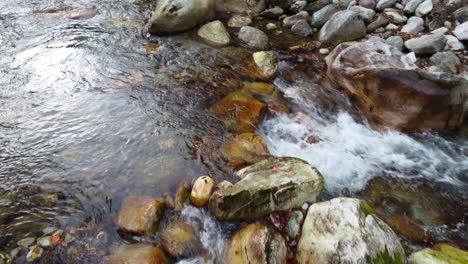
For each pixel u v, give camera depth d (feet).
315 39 12.13
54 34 11.59
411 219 6.01
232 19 13.25
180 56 10.74
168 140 7.36
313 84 9.78
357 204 5.24
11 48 10.54
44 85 8.94
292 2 13.85
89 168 6.54
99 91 8.84
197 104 8.55
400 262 4.79
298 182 5.62
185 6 11.85
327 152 7.56
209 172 6.59
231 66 10.34
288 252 5.08
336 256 4.52
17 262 4.83
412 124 8.05
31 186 6.08
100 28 12.22
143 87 9.12
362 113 8.79
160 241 5.28
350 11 11.53
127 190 6.12
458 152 7.63
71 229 5.37
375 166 7.23
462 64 9.48
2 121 7.60
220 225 5.62
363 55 9.16
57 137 7.26
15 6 13.69
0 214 5.53
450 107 7.73
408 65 8.55
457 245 5.51
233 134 7.62
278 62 10.71
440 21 11.01
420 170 7.16
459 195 6.57
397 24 11.74
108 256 4.97
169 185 6.26
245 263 4.82
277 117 8.50
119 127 7.66
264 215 5.52
